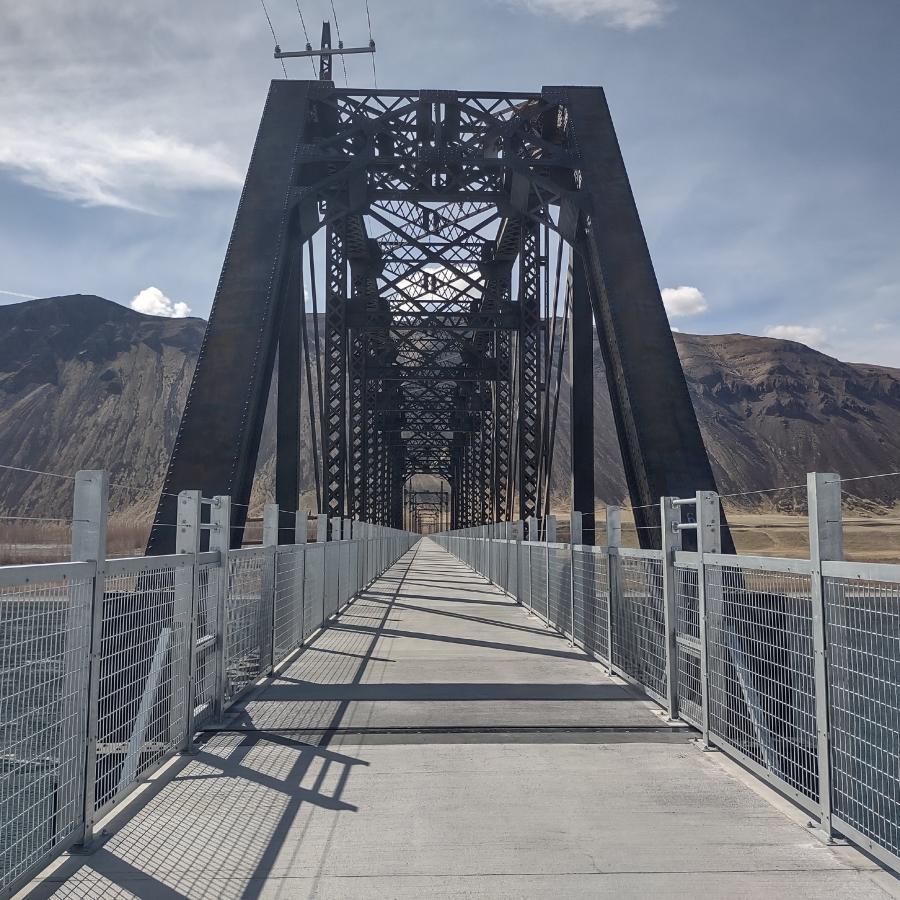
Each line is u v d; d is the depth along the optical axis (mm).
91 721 4660
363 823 5004
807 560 5016
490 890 4043
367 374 38781
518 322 28797
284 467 18484
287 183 14789
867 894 3988
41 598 4141
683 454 12492
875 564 4172
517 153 16781
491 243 32844
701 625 6961
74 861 4434
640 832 4836
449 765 6293
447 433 76312
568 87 16141
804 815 5117
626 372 13086
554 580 15148
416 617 17109
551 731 7375
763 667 5840
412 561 53312
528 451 24438
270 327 13703
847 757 4578
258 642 9672
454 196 17922
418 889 4062
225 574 7879
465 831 4863
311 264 22172
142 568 5609
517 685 9531
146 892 4051
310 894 4016
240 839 4738
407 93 16312
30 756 4031
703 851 4539
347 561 19984
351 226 27547
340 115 17312
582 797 5500
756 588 5934
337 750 6734
